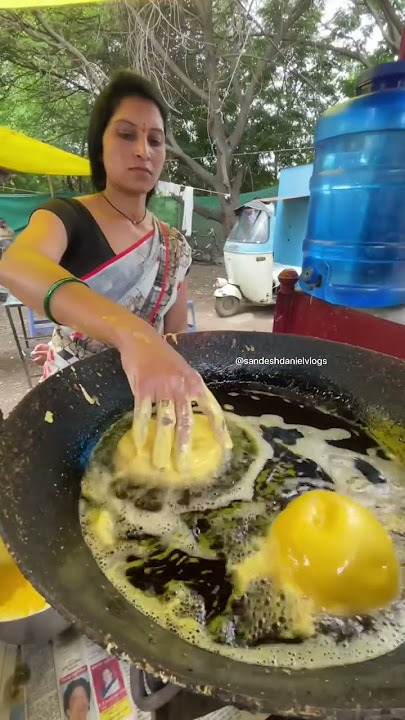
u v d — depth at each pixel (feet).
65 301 2.64
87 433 3.16
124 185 4.26
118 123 4.17
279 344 4.09
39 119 35.53
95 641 1.64
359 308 5.44
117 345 2.46
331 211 5.96
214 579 2.24
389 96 5.16
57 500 2.58
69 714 2.65
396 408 3.45
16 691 2.79
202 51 28.04
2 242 19.58
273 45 26.43
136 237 4.46
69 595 1.89
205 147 34.86
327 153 5.97
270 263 18.71
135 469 2.89
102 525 2.54
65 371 3.30
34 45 29.53
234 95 31.07
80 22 28.30
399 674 1.74
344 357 3.86
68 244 4.11
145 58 26.37
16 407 2.78
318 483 2.97
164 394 2.35
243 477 2.98
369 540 2.18
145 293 4.49
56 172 19.54
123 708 2.63
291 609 2.09
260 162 35.68
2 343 15.42
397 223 5.56
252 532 2.53
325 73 31.04
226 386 3.99
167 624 1.99
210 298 22.93
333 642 1.95
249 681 1.60
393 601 2.13
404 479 3.04
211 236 36.58
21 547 1.96
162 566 2.32
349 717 1.36
